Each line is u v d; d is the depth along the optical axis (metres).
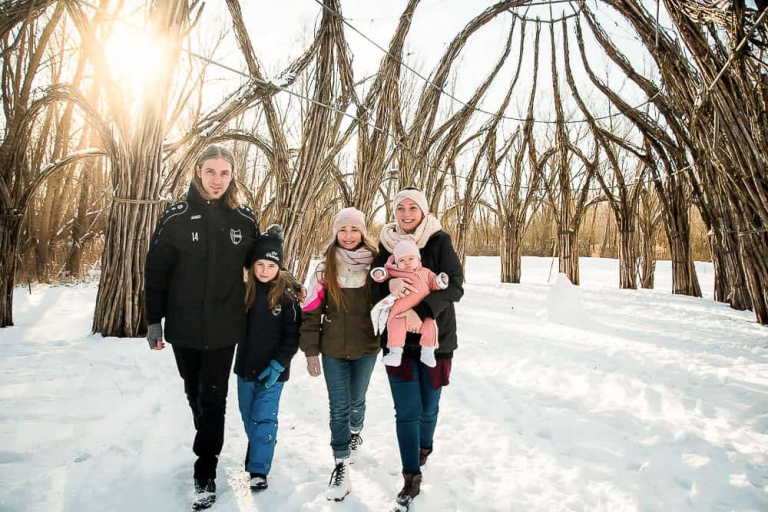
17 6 4.66
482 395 3.59
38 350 4.45
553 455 2.51
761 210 4.43
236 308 2.21
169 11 4.88
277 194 7.12
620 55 7.67
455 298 2.21
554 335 5.81
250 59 6.19
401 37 6.75
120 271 5.20
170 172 5.91
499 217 14.12
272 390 2.30
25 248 10.85
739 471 2.26
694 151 7.26
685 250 10.43
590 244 28.17
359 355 2.29
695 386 3.52
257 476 2.15
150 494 2.06
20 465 2.21
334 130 6.59
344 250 2.39
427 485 2.20
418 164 8.02
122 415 2.87
